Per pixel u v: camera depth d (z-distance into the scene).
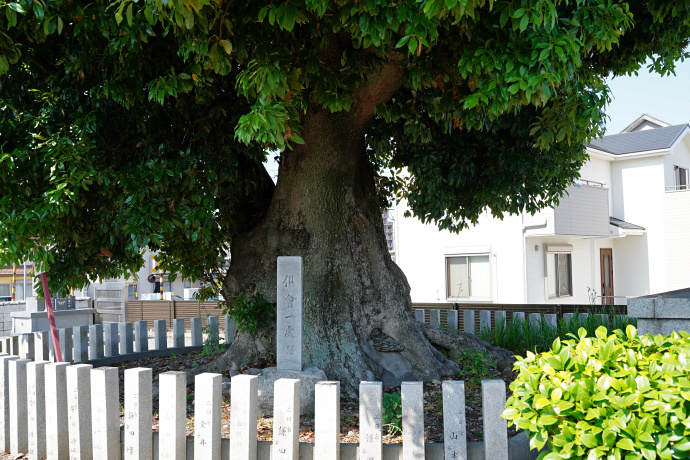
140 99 6.05
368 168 8.12
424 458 3.95
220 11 5.00
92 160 5.79
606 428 2.60
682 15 6.19
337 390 4.05
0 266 5.55
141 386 4.39
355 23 4.75
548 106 6.39
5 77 6.39
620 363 3.02
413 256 20.16
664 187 20.38
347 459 4.12
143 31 5.17
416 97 6.57
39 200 5.68
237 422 4.14
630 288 21.11
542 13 4.27
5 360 5.13
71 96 6.25
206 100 6.58
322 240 7.14
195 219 5.95
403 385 4.00
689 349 3.01
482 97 4.66
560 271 19.05
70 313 15.20
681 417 2.52
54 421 4.73
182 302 18.31
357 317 7.13
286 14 4.59
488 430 3.93
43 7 4.88
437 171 8.04
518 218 17.70
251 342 7.33
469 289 18.86
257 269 7.45
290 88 5.31
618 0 5.70
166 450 4.28
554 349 3.30
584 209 17.95
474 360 7.44
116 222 5.90
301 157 7.20
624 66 7.53
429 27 4.34
